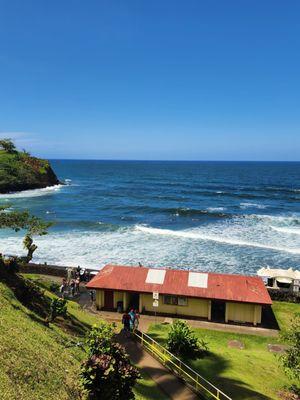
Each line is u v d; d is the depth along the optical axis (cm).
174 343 1966
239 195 10006
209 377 1722
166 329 2412
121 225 5744
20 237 4847
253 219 6384
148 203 8325
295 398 1633
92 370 1022
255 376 1819
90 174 19338
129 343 1953
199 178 16488
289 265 3900
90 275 3312
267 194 10281
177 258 4075
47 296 2238
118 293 2738
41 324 1589
